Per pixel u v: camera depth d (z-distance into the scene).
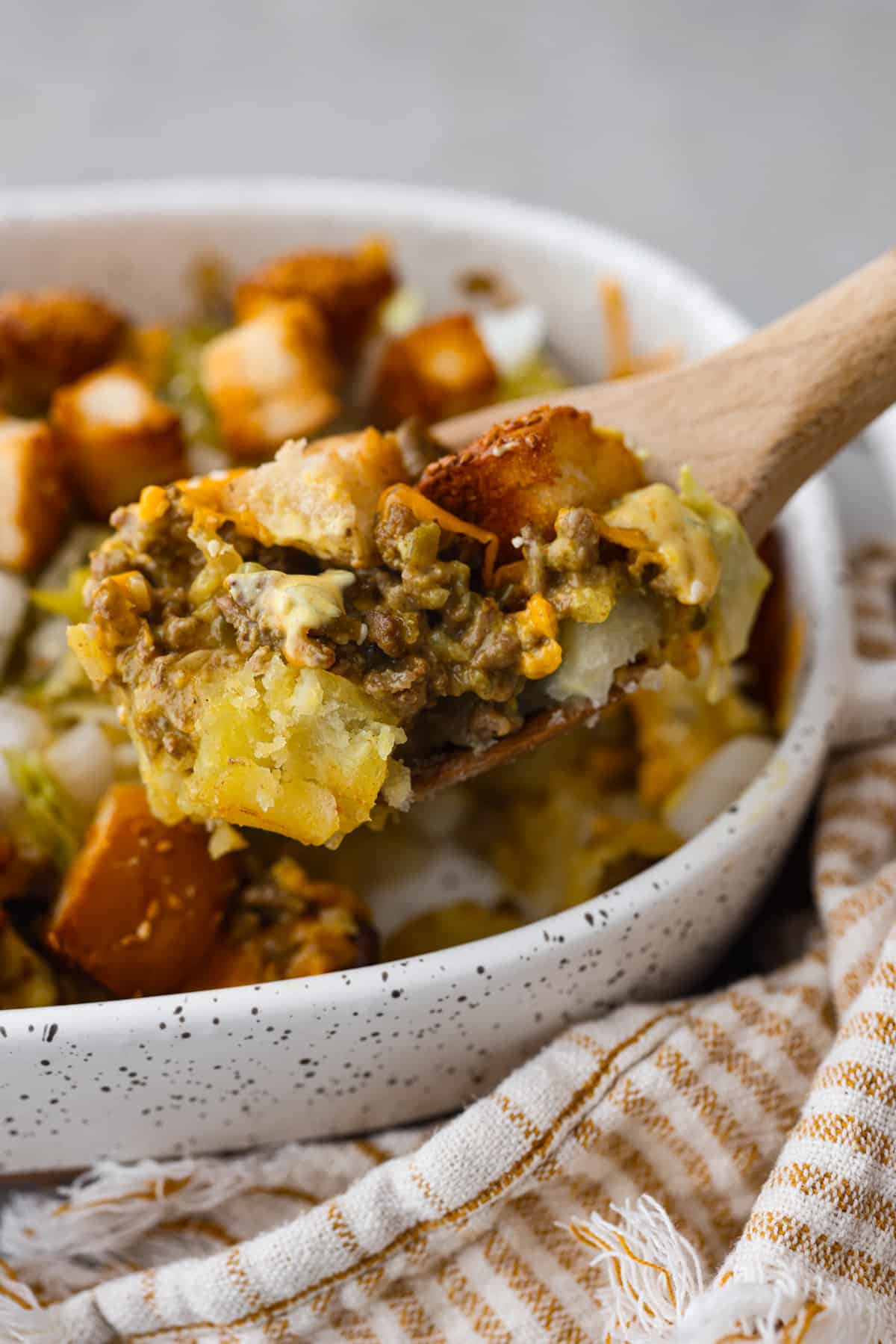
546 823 0.32
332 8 0.48
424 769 0.27
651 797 0.32
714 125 0.46
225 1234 0.29
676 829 0.32
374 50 0.47
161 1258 0.29
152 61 0.47
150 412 0.33
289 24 0.47
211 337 0.38
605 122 0.46
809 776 0.29
